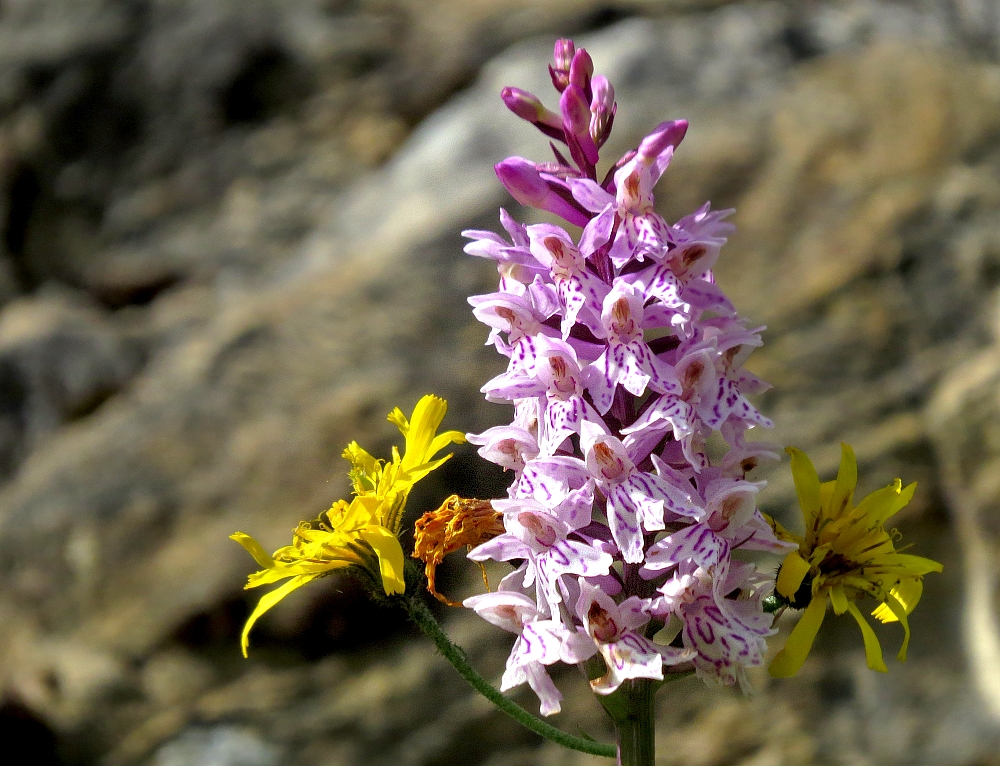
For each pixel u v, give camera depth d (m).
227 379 0.64
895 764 0.53
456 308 0.61
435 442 0.28
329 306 0.64
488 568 0.56
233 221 0.80
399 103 0.81
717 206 0.62
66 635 0.60
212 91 0.84
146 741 0.57
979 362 0.58
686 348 0.25
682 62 0.70
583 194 0.25
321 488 0.58
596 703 0.54
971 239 0.60
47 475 0.66
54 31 0.89
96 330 0.77
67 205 0.84
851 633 0.55
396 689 0.55
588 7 0.78
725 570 0.24
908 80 0.68
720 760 0.54
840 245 0.61
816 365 0.58
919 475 0.56
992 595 0.54
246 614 0.58
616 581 0.25
